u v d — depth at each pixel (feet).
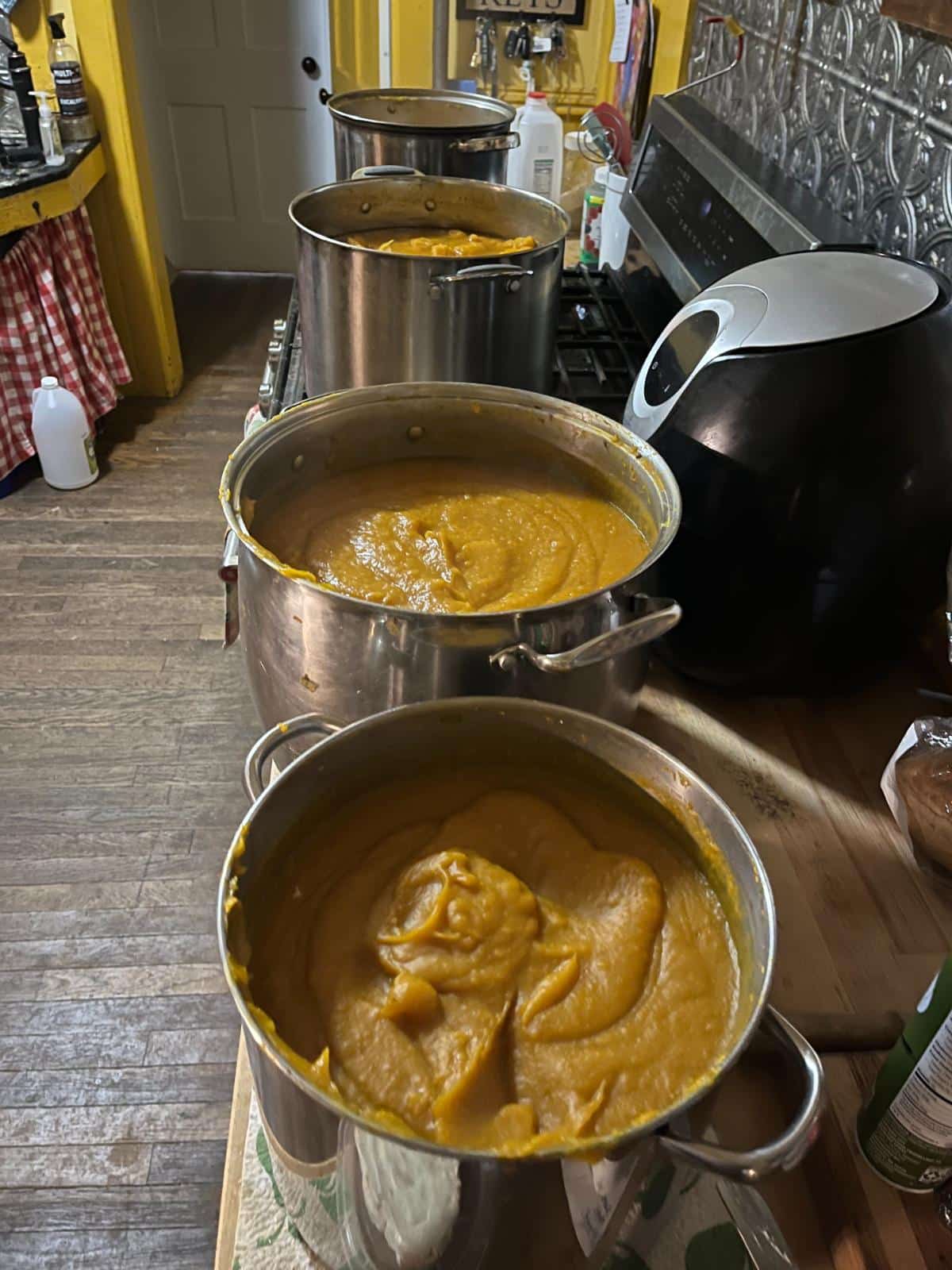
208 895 4.86
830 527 2.64
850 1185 1.98
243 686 6.16
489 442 3.41
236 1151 2.22
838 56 4.16
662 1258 1.90
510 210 4.96
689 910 2.09
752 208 3.90
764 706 3.17
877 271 2.94
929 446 2.62
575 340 4.88
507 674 2.23
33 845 5.05
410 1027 1.89
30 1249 3.70
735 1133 2.09
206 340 11.23
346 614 2.18
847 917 2.52
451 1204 1.40
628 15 7.07
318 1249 1.88
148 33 11.29
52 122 7.82
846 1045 2.23
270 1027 1.49
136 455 8.90
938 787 2.57
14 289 7.79
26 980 4.48
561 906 2.13
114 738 5.72
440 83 9.94
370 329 3.81
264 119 11.94
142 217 9.07
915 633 3.19
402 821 2.25
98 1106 4.09
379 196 4.98
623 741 2.10
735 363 2.71
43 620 6.73
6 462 8.07
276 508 3.14
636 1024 1.90
